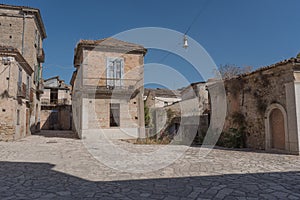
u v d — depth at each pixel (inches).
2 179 215.9
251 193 173.3
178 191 180.2
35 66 852.0
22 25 815.7
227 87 510.6
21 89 639.1
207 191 179.5
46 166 276.5
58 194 173.5
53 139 635.5
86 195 171.2
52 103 1339.8
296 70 350.9
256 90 427.8
